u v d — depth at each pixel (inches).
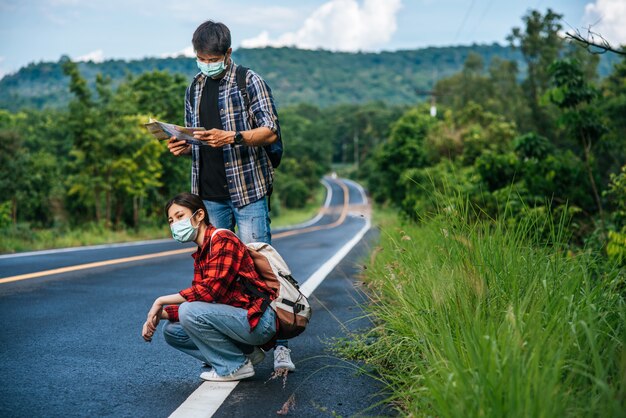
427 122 1909.4
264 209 165.5
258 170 163.5
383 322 200.8
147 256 507.2
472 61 3100.4
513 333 106.7
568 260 156.9
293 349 182.5
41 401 127.3
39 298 263.1
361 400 132.6
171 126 145.4
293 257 539.8
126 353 171.9
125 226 1185.4
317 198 4256.9
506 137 1124.5
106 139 1084.5
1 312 227.9
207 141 151.8
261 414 122.5
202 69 160.2
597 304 130.2
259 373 154.6
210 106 163.9
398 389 136.8
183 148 162.6
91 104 1130.7
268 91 163.6
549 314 121.0
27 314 225.6
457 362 105.0
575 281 136.1
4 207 1072.2
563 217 163.3
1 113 2568.9
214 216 166.1
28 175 1520.7
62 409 122.7
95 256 492.1
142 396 133.1
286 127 4781.0
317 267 444.1
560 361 93.7
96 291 290.5
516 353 96.7
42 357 164.7
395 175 1891.0
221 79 163.0
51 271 362.3
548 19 1649.9
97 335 193.9
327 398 133.9
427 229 241.9
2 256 473.1
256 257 143.9
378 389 140.8
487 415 87.9
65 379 144.6
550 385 86.2
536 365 90.5
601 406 86.6
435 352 123.9
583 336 111.5
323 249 653.9
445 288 146.2
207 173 164.4
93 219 1362.0
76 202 1373.0
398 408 117.8
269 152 165.3
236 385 142.9
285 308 141.7
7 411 120.0
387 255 283.6
